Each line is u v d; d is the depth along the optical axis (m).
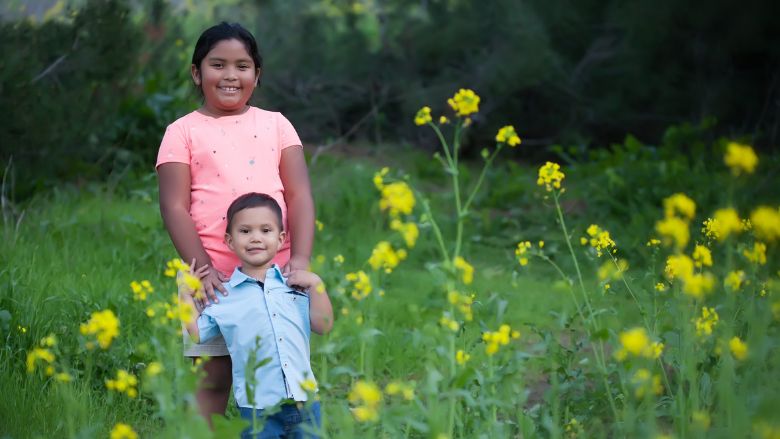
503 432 3.79
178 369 3.37
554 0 14.65
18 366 4.93
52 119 8.73
